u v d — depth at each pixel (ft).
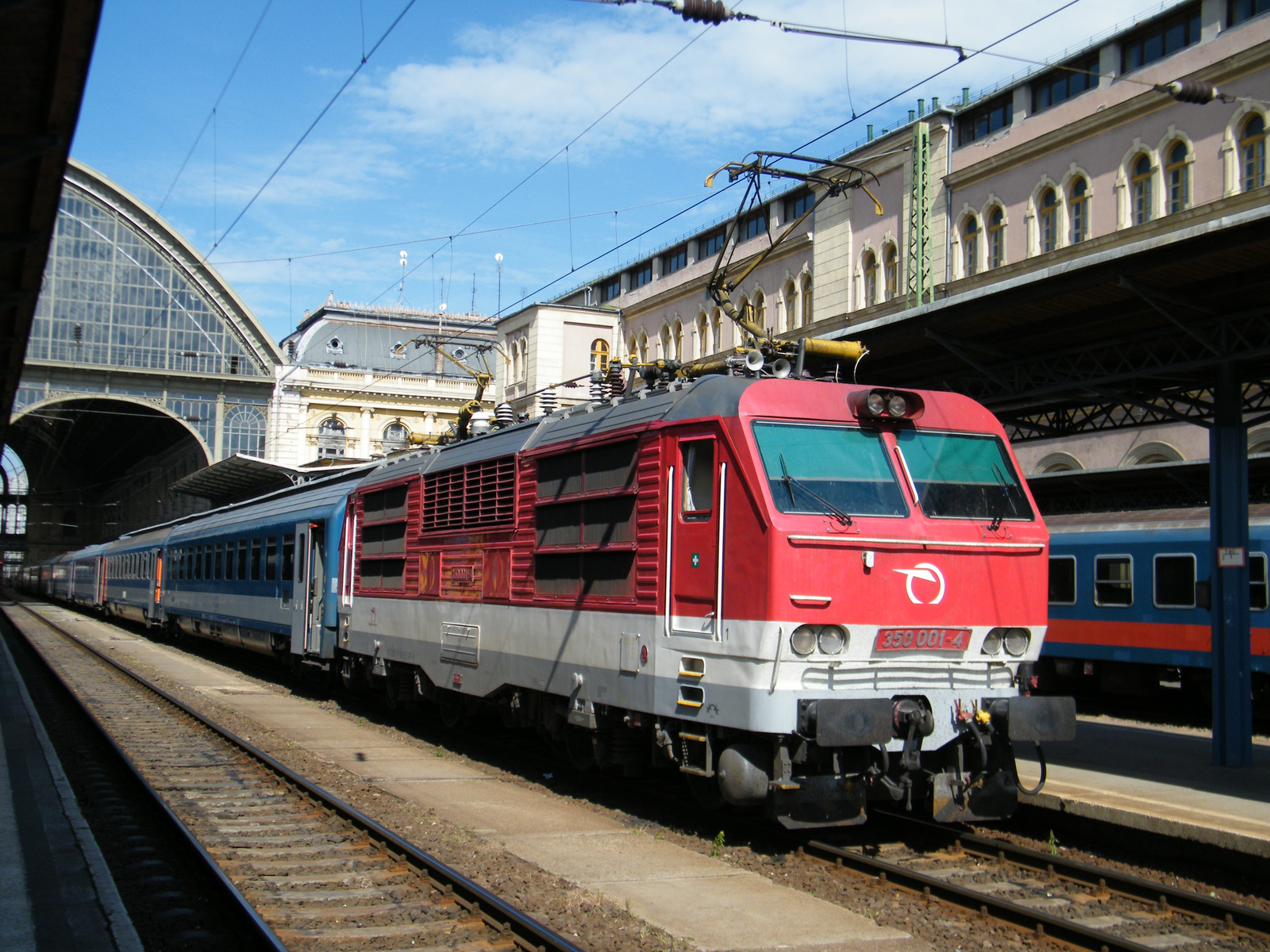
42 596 238.07
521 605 37.52
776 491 27.32
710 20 28.91
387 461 57.11
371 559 52.06
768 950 20.77
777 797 27.17
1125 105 75.97
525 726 39.70
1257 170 68.28
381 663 50.65
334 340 205.87
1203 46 71.67
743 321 48.88
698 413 29.63
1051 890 25.29
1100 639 64.75
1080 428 47.62
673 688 29.32
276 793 34.76
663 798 33.81
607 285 148.46
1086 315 37.96
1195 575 59.26
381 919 22.29
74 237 194.49
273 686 68.69
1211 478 39.47
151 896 24.03
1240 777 34.37
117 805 32.96
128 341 196.24
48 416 213.46
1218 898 24.76
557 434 36.94
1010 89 86.94
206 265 198.90
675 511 29.91
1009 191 85.66
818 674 27.02
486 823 31.01
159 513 256.32
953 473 30.17
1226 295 34.30
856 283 99.25
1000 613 29.22
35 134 36.78
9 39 30.50
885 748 27.55
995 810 28.73
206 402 197.57
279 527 67.97
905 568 27.94
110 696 61.00
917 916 23.09
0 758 37.22
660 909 23.11
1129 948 20.59
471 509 41.98
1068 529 67.87
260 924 20.75
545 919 22.15
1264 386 41.75
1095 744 42.70
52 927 19.89
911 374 47.24
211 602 83.92
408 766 40.40
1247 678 37.63
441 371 207.00
